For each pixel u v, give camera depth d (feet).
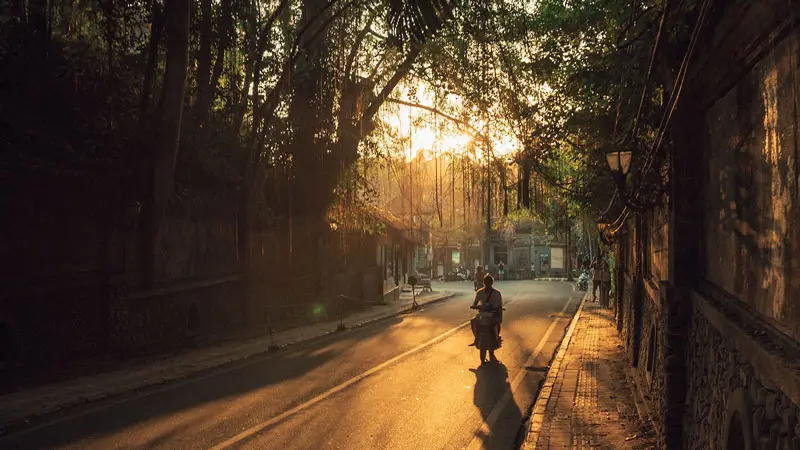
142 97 48.01
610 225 49.85
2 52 41.16
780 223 11.28
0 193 36.35
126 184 46.03
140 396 34.06
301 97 70.33
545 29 52.44
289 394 34.63
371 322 77.15
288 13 66.69
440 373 41.50
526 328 68.90
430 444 25.20
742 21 13.02
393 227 110.01
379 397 33.94
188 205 54.60
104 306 44.39
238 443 24.81
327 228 82.07
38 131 40.68
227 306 62.23
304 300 78.23
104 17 50.08
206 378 39.73
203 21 55.26
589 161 47.44
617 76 29.81
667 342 22.21
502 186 70.49
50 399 31.94
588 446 23.72
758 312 13.00
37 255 38.86
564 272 210.18
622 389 34.99
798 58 10.11
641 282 39.32
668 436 22.13
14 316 37.47
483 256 209.05
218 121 62.18
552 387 35.58
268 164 70.38
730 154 15.90
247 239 64.95
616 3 30.27
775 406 10.19
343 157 74.74
